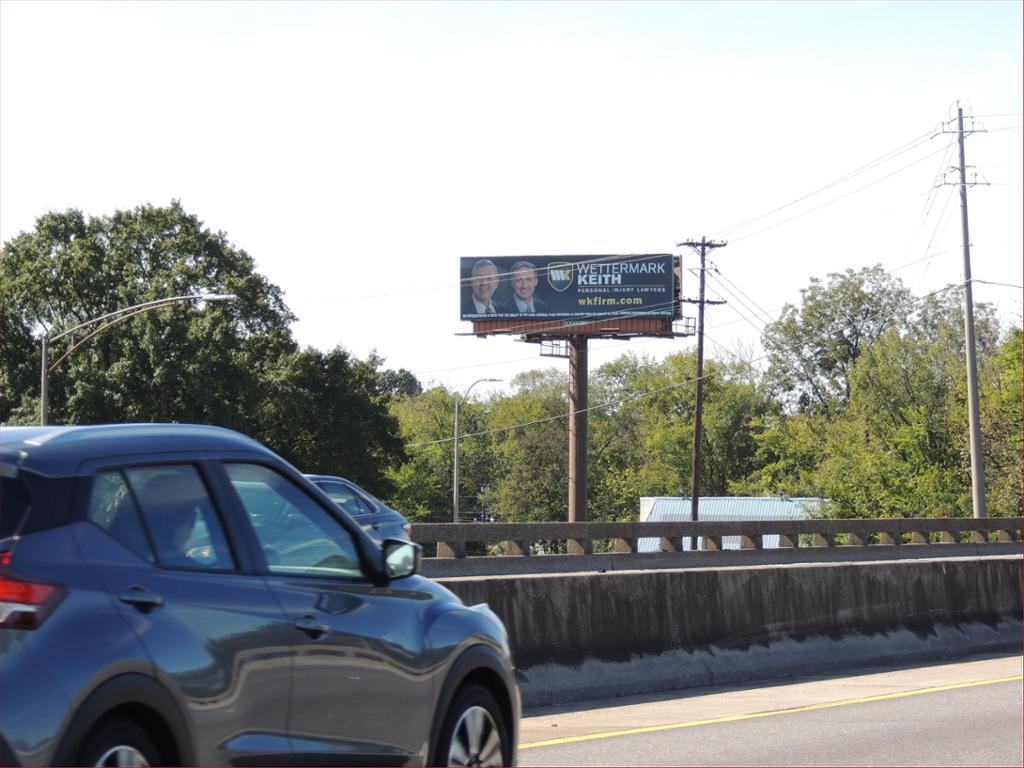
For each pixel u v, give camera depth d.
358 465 66.12
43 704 4.39
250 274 67.81
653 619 14.49
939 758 9.51
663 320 82.19
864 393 80.00
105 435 5.17
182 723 4.88
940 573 18.70
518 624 13.05
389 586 6.25
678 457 116.88
